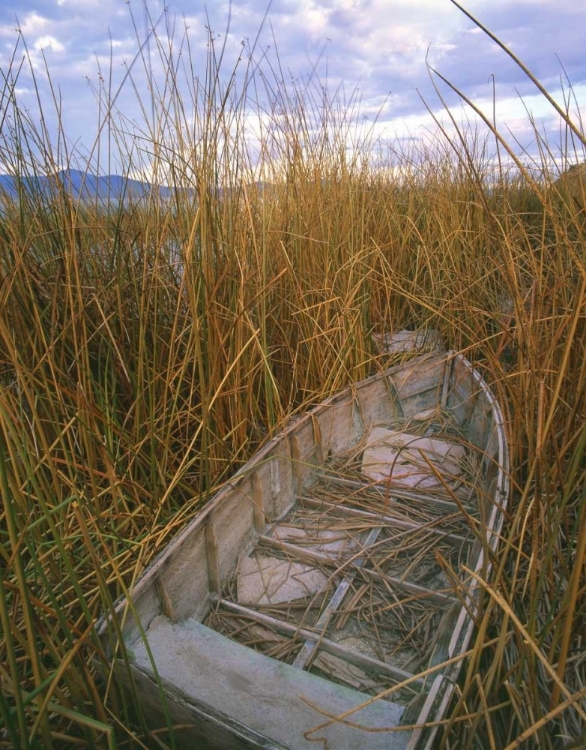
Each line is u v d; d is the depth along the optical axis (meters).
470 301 2.71
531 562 1.10
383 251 3.47
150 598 1.24
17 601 1.26
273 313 2.49
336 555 1.64
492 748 0.89
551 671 0.85
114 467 1.73
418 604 1.43
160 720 1.11
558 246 1.68
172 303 2.20
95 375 1.98
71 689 1.06
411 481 2.02
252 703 1.08
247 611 1.40
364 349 2.78
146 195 2.08
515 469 1.61
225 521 1.52
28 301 1.78
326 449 2.15
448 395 2.69
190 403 1.95
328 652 1.29
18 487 1.22
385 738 0.99
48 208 1.94
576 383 1.64
